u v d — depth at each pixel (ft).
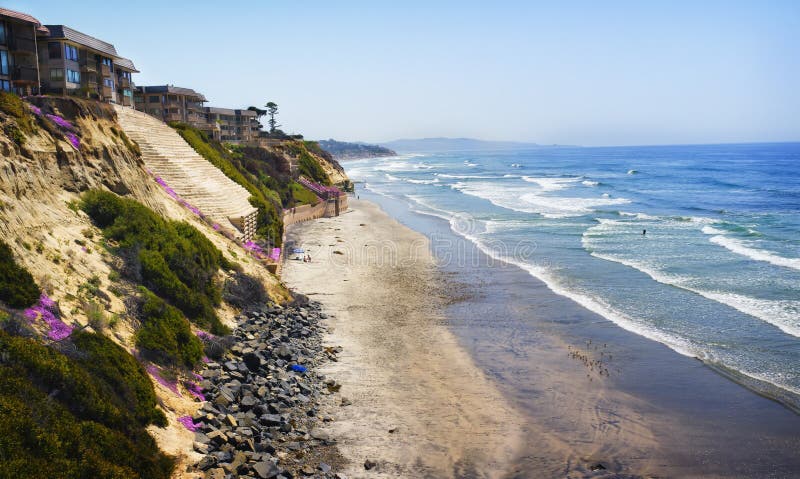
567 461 52.24
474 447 53.83
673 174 447.42
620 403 63.77
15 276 45.85
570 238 164.55
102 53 161.89
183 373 56.59
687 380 69.15
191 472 41.11
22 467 30.32
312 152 339.98
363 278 120.47
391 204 274.16
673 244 152.15
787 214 207.21
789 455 53.36
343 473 47.47
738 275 116.57
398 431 55.67
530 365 74.18
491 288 111.96
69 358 41.11
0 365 35.70
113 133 88.33
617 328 87.45
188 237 83.92
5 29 121.19
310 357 73.00
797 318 89.40
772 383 67.77
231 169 163.12
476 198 294.05
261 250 121.60
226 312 79.10
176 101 267.18
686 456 53.36
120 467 36.04
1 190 53.62
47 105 75.15
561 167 644.27
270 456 46.70
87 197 70.23
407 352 77.66
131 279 64.08
